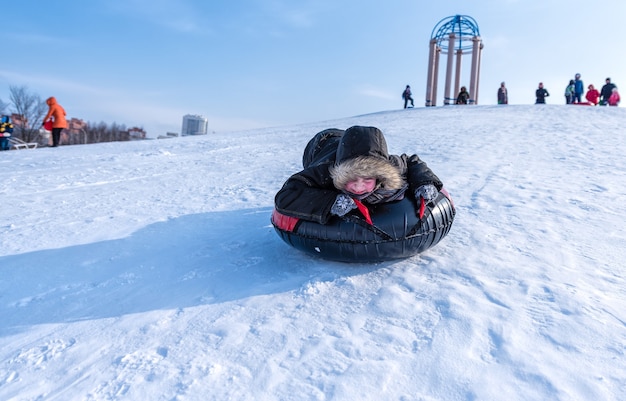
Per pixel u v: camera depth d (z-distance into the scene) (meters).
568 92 24.09
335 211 2.93
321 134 4.20
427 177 3.11
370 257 3.02
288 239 3.18
